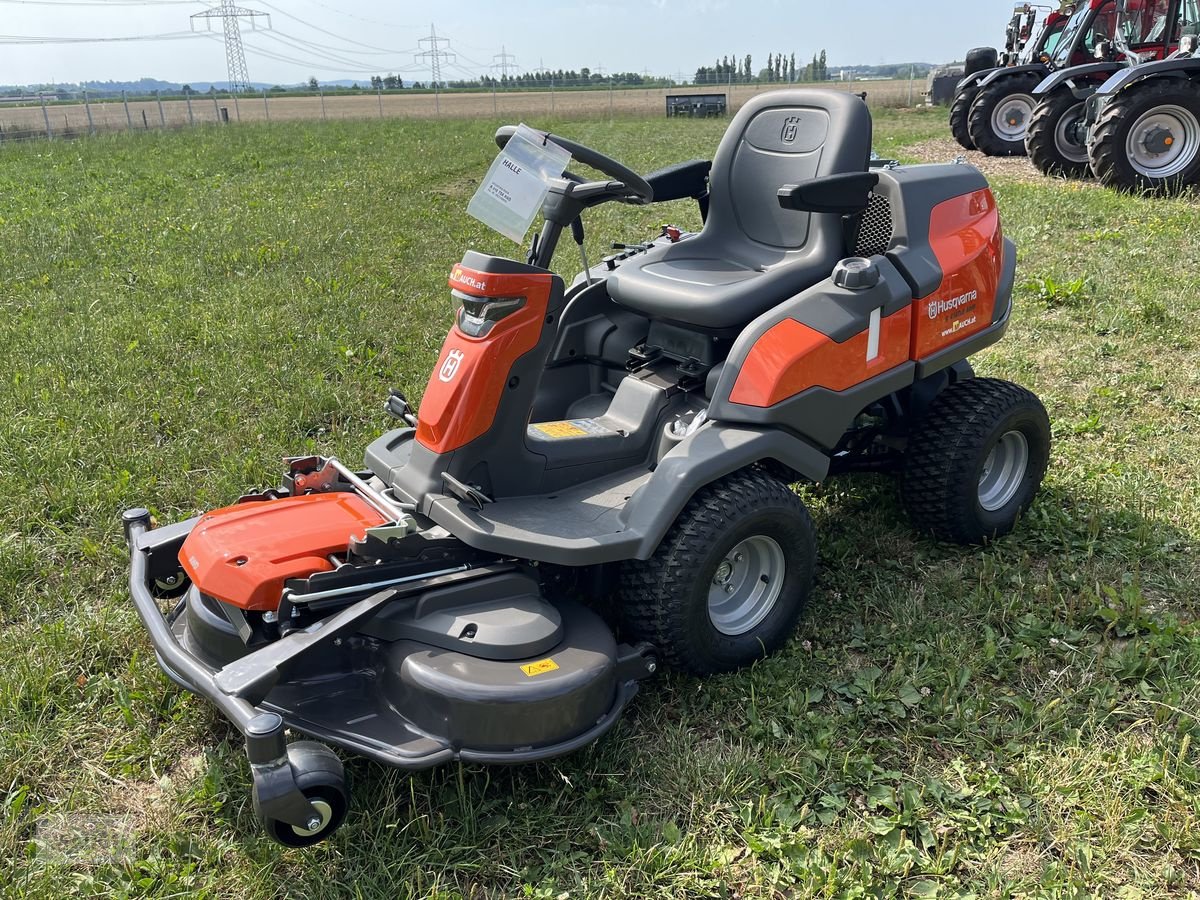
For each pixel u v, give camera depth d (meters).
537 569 2.93
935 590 3.65
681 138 20.92
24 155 18.56
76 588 3.68
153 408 5.23
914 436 3.80
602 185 3.16
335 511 2.95
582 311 3.86
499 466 3.08
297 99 65.06
